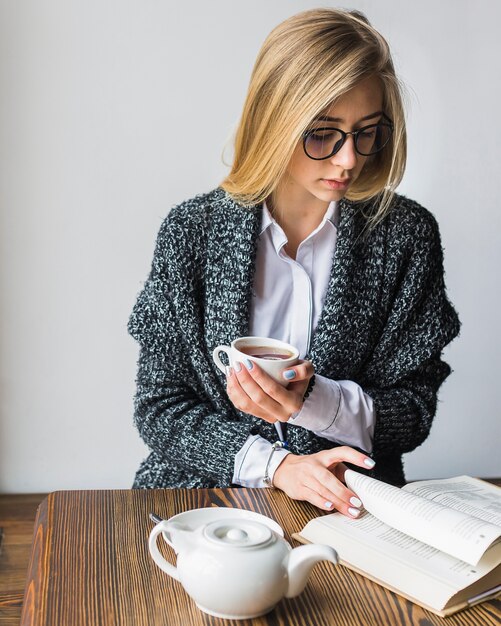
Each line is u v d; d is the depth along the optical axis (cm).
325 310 146
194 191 267
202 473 139
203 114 263
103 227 265
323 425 136
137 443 277
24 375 269
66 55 255
